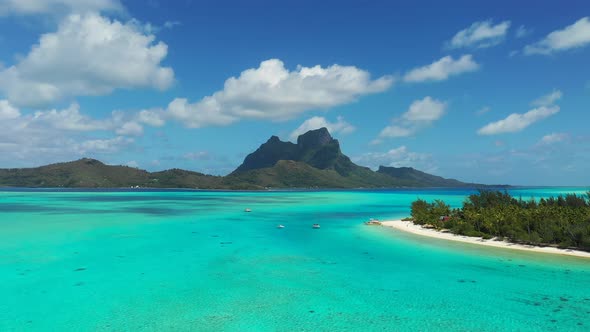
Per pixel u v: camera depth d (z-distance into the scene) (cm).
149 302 1742
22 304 1703
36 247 3011
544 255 2708
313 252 2909
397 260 2616
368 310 1667
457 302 1767
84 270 2298
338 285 2031
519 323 1520
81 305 1695
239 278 2155
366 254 2828
